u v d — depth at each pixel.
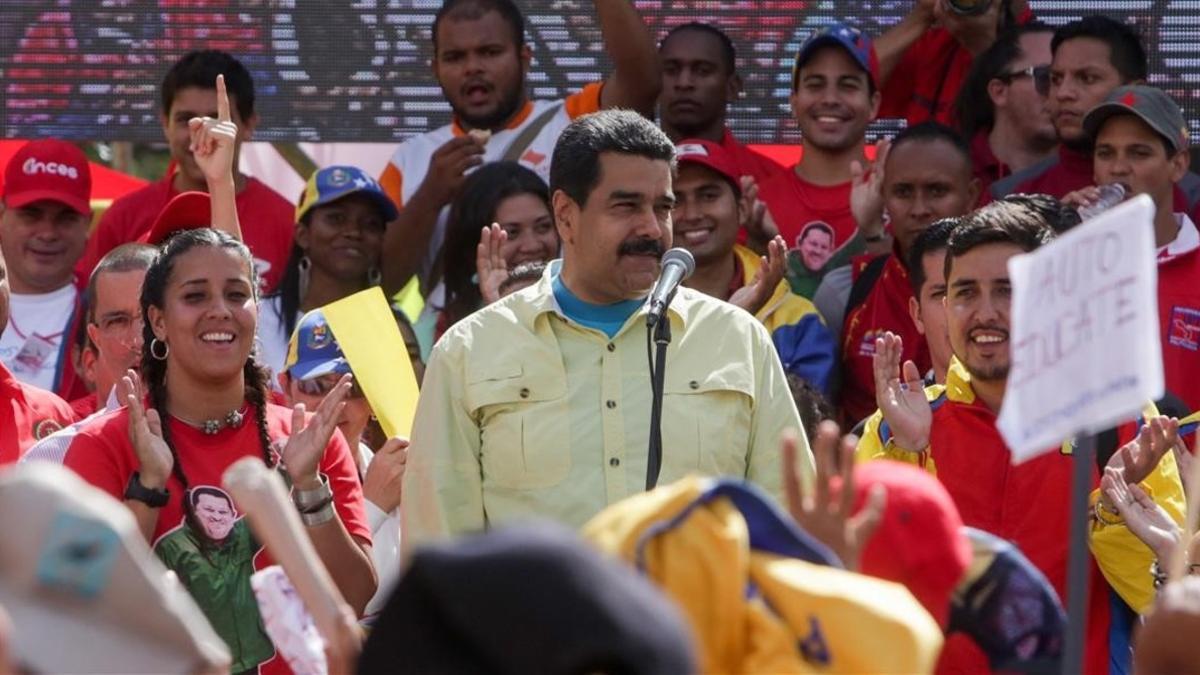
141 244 10.84
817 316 11.59
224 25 13.27
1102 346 5.31
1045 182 12.19
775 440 8.55
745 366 8.52
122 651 3.95
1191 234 11.26
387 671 3.73
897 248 11.85
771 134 13.19
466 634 3.63
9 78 13.32
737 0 13.20
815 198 12.75
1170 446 8.43
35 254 12.75
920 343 11.67
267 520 5.61
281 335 12.43
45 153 12.93
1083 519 5.59
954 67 13.34
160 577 4.14
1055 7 13.13
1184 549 6.27
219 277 8.73
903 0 13.22
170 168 13.90
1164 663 5.54
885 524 5.41
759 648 4.83
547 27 13.16
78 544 3.89
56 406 10.22
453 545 3.73
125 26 13.30
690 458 8.32
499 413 8.46
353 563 8.52
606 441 8.37
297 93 13.28
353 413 10.48
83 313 12.83
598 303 8.64
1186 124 12.80
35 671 3.88
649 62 12.78
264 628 8.34
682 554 4.84
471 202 12.00
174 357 8.69
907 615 4.80
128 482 8.38
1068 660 5.54
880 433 9.24
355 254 12.50
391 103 13.26
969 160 11.93
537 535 3.68
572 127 8.72
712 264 11.80
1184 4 12.84
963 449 8.90
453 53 12.99
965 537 5.59
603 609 3.59
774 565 4.93
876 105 12.94
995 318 8.77
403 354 10.47
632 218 8.55
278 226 12.93
